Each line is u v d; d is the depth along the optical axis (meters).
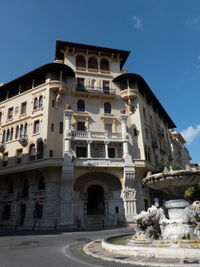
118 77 35.44
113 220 25.34
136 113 33.75
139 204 27.53
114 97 34.38
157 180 10.60
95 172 27.73
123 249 8.30
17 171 27.72
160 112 47.00
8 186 30.53
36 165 26.22
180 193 10.97
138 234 10.08
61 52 37.56
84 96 33.53
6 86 36.03
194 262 6.30
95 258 8.02
